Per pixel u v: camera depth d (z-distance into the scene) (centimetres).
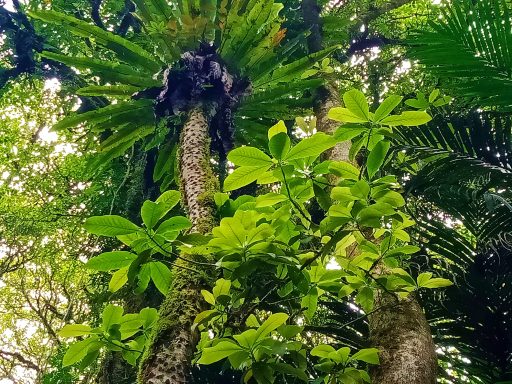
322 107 509
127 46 479
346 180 193
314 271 213
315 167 193
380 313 244
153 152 609
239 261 188
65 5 771
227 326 212
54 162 908
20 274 1098
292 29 649
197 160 349
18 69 717
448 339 288
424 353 219
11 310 1194
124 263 196
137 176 616
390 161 301
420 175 274
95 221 181
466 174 254
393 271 210
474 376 288
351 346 278
